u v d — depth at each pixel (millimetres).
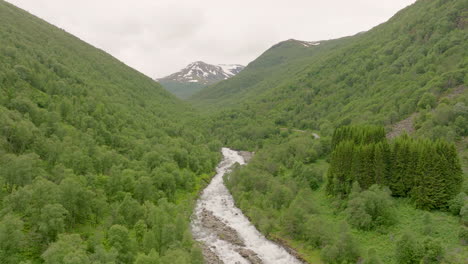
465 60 131000
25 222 57906
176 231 63375
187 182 105250
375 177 78562
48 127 94688
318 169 102625
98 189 74000
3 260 45969
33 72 123688
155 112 191625
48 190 58688
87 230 63312
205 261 64188
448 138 86438
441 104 103000
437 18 184625
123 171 84812
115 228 56000
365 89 186750
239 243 73438
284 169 116875
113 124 125812
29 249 51781
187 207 88375
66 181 62000
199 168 126938
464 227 55469
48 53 166750
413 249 53125
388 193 73188
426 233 58969
